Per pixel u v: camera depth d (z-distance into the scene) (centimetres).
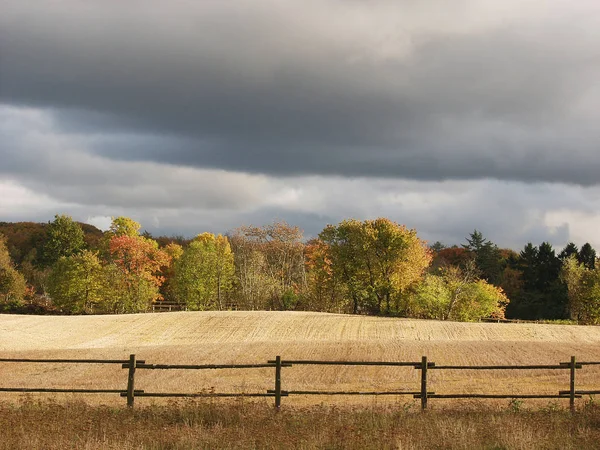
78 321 6419
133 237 9050
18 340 5344
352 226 8412
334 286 8569
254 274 9312
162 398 2080
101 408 1647
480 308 8019
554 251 11006
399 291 8169
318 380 2686
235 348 4266
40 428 1338
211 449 1180
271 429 1335
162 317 6619
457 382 2588
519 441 1205
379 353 3962
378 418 1445
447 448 1186
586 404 1702
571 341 5138
